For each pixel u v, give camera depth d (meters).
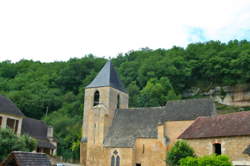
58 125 59.72
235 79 76.31
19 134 36.75
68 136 56.38
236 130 22.03
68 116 65.50
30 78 81.38
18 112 38.72
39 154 14.23
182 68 83.19
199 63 83.94
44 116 66.56
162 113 35.47
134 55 97.06
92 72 78.12
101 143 35.72
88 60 83.62
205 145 23.52
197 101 33.62
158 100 62.94
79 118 63.50
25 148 25.23
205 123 26.02
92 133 36.94
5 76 87.06
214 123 25.19
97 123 37.00
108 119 37.34
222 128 23.50
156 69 79.31
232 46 91.75
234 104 73.50
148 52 98.38
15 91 69.44
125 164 32.94
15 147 23.70
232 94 74.94
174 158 24.22
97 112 37.44
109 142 35.25
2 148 23.17
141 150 33.47
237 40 95.88
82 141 38.31
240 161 20.80
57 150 53.34
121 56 98.62
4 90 74.44
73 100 72.31
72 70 81.00
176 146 25.23
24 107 65.50
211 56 84.94
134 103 64.56
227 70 77.81
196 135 24.48
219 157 18.05
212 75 80.44
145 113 37.06
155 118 35.53
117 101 40.28
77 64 81.88
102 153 35.19
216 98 76.56
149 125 35.00
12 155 12.98
